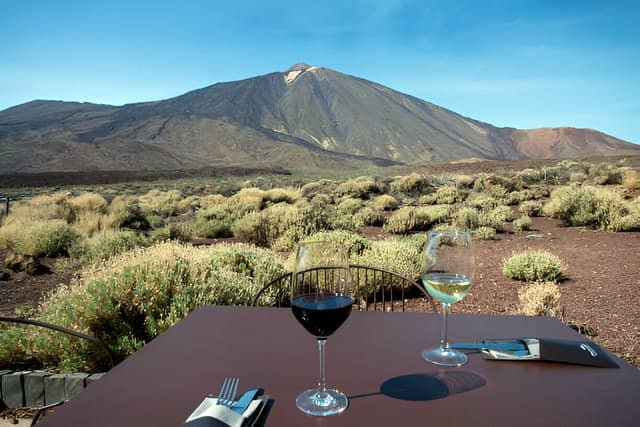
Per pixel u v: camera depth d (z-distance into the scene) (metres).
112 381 1.33
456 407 1.17
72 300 3.85
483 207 20.34
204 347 1.61
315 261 1.28
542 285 5.76
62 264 9.37
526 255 8.09
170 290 4.02
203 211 17.25
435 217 16.02
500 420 1.10
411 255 7.31
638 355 4.38
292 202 25.09
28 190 58.84
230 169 139.50
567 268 8.64
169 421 1.11
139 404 1.20
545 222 15.95
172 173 124.81
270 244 11.78
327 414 1.11
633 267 8.48
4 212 17.62
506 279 7.85
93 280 4.07
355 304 6.11
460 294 1.48
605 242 11.45
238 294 4.37
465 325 1.86
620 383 1.31
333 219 14.27
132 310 3.80
